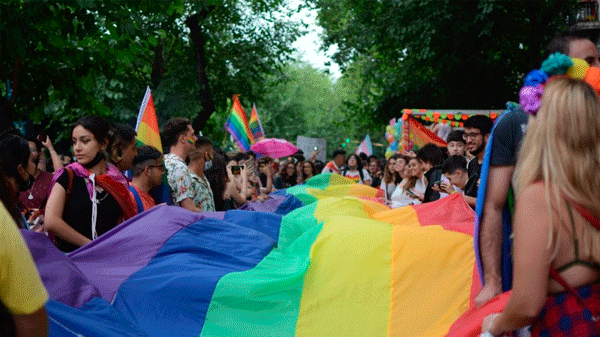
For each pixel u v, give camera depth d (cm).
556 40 372
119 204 528
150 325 470
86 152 510
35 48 1034
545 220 244
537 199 246
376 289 487
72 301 399
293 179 1720
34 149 703
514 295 248
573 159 245
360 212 749
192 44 2388
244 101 2630
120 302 475
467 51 2234
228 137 3161
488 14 2088
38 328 213
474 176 682
